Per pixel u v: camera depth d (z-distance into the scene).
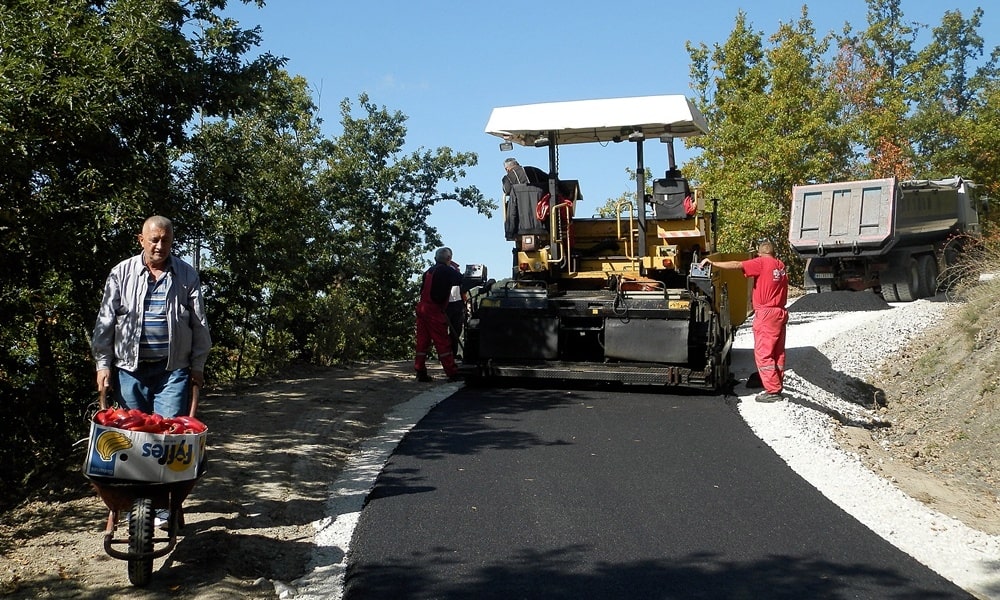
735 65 31.97
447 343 12.21
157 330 5.68
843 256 22.03
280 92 12.52
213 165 11.00
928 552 5.98
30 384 9.84
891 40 39.41
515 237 12.25
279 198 14.62
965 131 36.28
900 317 18.62
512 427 9.26
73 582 5.11
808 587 5.29
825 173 31.75
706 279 11.06
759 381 11.89
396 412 10.06
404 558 5.68
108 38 8.94
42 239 8.48
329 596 5.11
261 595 5.11
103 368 5.62
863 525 6.45
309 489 7.08
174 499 5.21
